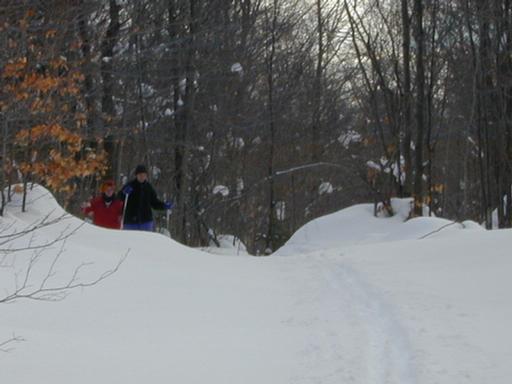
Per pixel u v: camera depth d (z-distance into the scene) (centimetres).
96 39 1633
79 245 1054
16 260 898
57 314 757
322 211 3684
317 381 562
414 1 2219
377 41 3075
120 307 809
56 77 1241
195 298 882
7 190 1198
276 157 3131
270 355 640
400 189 2272
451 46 2667
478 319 745
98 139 1658
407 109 2262
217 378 573
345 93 3503
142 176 1488
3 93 1109
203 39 2289
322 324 757
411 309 799
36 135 1138
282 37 3116
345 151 3488
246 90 2759
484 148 2412
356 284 984
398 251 1225
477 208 3419
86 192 1992
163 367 599
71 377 560
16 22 1221
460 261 1064
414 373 579
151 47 2064
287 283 1025
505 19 2156
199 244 2548
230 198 2728
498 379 554
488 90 2228
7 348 618
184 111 2381
